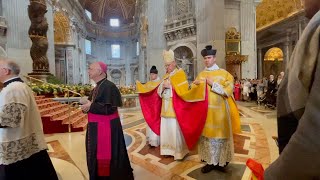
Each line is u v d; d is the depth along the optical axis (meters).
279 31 22.52
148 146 5.36
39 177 2.71
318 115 0.63
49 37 18.88
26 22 16.27
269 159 4.21
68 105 9.91
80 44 30.20
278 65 25.19
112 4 39.56
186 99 3.94
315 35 0.71
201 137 3.85
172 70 4.61
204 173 3.68
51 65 18.91
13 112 2.36
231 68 15.39
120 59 40.06
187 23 18.38
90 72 2.95
